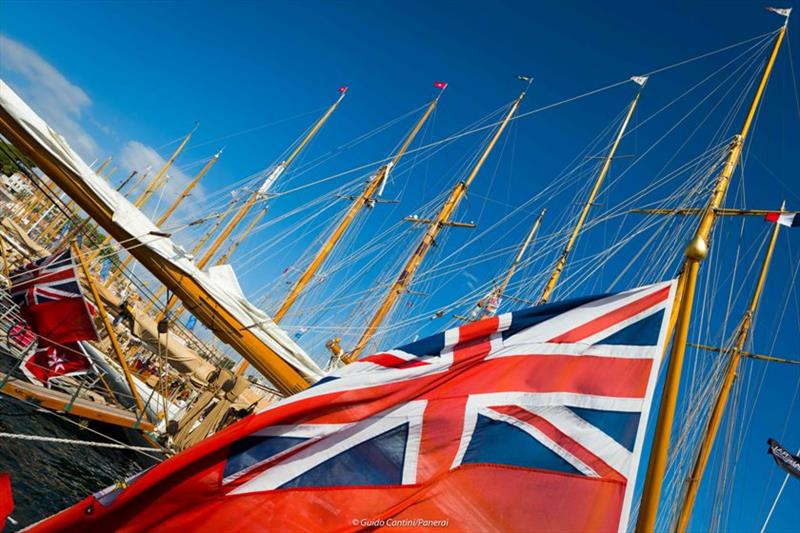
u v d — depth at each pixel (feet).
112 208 42.27
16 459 61.41
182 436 69.10
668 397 13.96
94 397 84.89
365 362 16.63
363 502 14.83
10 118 39.04
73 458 73.97
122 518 14.62
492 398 16.12
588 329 16.76
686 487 58.29
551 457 15.10
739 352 72.28
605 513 14.08
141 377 99.86
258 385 71.51
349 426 15.71
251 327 45.57
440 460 15.44
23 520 48.55
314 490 14.87
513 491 14.83
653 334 16.05
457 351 16.96
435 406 16.05
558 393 15.92
